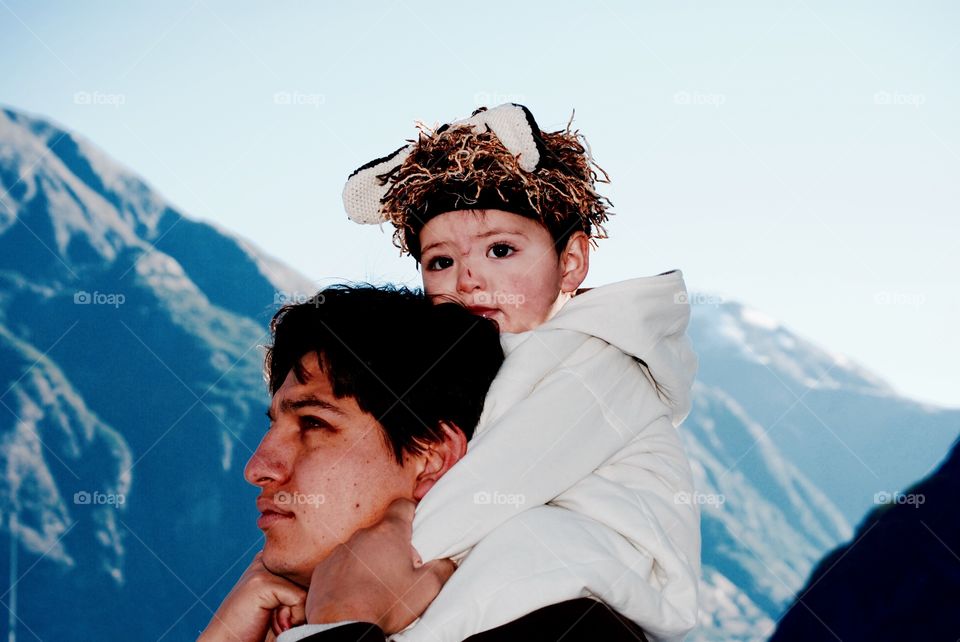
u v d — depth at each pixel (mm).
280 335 1158
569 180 1431
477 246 1392
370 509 1060
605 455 1179
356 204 1477
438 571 1029
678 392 1302
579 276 1490
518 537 1035
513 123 1375
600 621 989
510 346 1223
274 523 1065
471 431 1145
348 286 1175
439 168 1397
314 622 962
